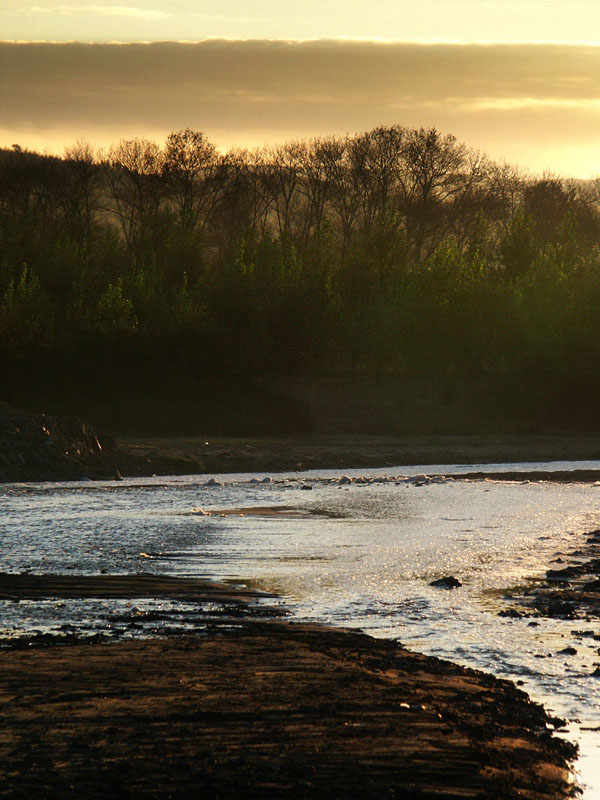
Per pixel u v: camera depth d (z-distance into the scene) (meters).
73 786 9.45
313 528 33.09
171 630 16.66
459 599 20.06
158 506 41.59
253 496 46.38
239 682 13.06
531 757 10.67
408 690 12.87
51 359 90.94
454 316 102.69
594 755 10.89
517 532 32.00
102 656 14.48
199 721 11.38
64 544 28.73
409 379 109.88
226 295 104.81
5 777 9.63
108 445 65.44
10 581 21.86
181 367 92.88
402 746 10.74
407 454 74.38
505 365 106.06
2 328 92.94
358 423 92.69
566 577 22.86
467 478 59.06
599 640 16.50
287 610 18.75
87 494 47.84
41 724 11.20
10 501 44.06
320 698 12.36
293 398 95.06
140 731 11.00
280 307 106.06
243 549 27.62
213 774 9.80
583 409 97.38
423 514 37.91
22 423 61.50
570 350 97.69
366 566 24.48
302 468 67.62
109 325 97.50
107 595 20.25
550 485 52.75
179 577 22.69
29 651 14.82
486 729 11.48
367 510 39.50
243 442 78.31
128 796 9.26
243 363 98.69
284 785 9.60
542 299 102.38
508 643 16.19
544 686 13.69
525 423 94.50
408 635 16.72
